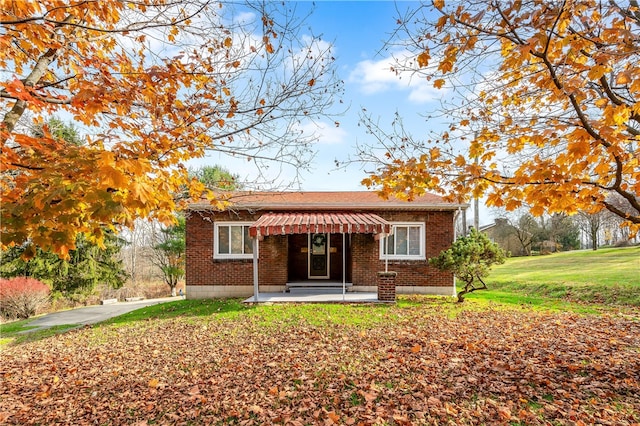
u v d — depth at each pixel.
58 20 5.14
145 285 45.03
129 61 5.88
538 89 6.15
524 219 54.56
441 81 6.33
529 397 6.75
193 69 5.86
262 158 6.85
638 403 6.29
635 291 18.52
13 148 4.62
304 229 16.72
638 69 3.86
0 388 8.94
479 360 8.88
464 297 19.28
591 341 10.28
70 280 32.03
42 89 5.44
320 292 19.78
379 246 20.11
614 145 4.44
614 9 4.52
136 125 5.81
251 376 8.45
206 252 20.41
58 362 10.84
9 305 22.97
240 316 14.84
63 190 3.59
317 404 6.90
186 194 6.54
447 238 20.22
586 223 57.41
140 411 7.13
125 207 4.03
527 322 13.11
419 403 6.68
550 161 5.25
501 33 4.88
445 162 5.97
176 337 12.56
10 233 3.54
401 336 11.30
